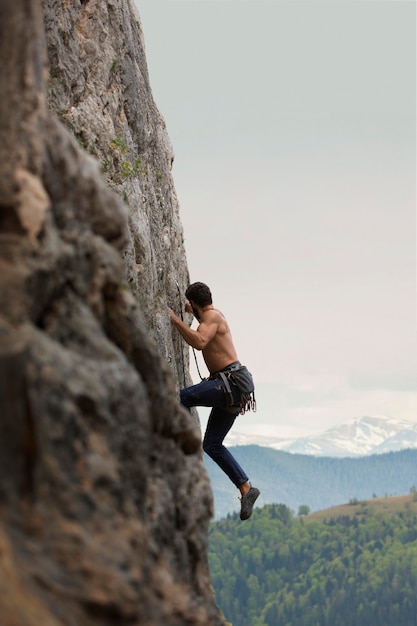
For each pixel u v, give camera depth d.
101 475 5.74
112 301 6.95
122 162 13.59
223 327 13.55
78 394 5.75
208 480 7.76
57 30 12.72
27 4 6.21
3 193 5.92
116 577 5.38
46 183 6.44
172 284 15.72
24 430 5.33
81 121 12.95
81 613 5.16
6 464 5.21
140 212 13.82
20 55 6.18
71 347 6.18
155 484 6.96
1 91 6.08
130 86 14.69
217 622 7.58
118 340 6.97
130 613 5.36
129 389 6.31
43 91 6.59
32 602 4.89
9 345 5.36
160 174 16.19
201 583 7.46
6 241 5.88
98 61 13.72
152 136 16.05
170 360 14.15
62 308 6.21
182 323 13.71
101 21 13.90
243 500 13.55
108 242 7.18
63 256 6.23
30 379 5.37
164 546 6.84
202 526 7.54
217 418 13.66
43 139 6.49
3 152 6.03
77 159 6.87
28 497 5.34
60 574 5.21
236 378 13.28
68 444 5.61
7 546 4.97
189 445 7.67
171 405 7.41
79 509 5.52
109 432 5.95
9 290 5.71
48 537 5.32
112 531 5.66
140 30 16.38
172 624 5.93
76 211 6.81
